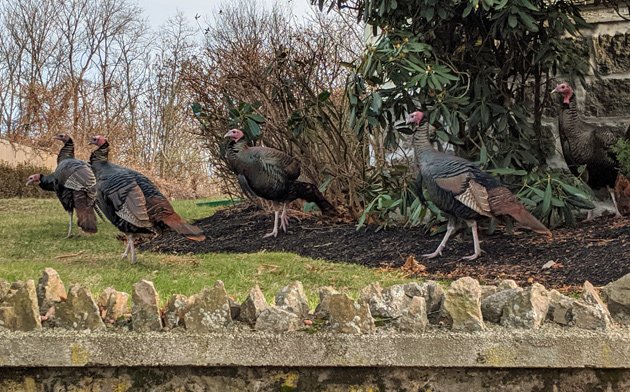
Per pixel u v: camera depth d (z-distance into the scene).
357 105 7.55
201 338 3.07
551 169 7.89
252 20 20.31
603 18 8.00
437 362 3.04
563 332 3.06
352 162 8.84
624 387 3.06
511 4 6.88
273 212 9.68
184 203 14.05
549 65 7.58
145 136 25.55
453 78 7.02
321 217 9.21
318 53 10.48
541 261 6.28
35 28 30.44
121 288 5.78
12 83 29.36
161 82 24.86
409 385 3.08
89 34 31.06
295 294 3.31
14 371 3.13
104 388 3.12
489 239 7.18
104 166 7.18
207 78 9.46
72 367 3.10
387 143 7.63
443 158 6.64
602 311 3.13
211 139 10.00
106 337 3.09
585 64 7.68
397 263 6.79
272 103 9.20
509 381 3.08
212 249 8.19
